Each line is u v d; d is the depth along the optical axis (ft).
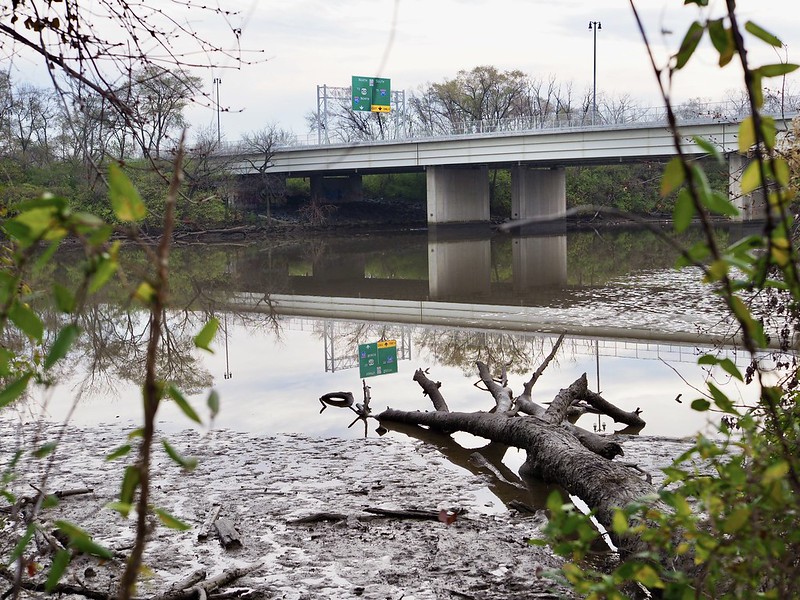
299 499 25.79
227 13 13.33
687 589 6.64
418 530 22.79
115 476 28.07
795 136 19.79
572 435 28.09
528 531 22.47
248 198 201.36
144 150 13.93
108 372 47.88
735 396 34.22
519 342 54.44
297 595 18.84
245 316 73.26
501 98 277.23
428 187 199.00
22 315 5.50
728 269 5.07
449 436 33.50
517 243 155.22
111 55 13.60
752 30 5.04
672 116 4.92
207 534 22.65
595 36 217.56
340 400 39.91
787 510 6.58
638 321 59.88
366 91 202.18
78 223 4.38
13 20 13.93
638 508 6.91
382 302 81.30
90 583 18.94
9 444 32.09
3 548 18.76
